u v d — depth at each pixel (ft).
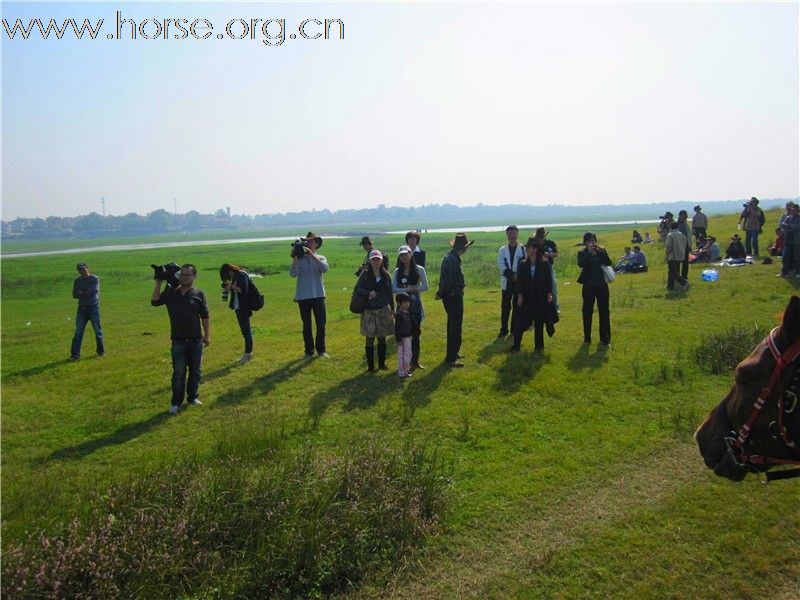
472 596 15.94
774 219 117.60
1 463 24.20
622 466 22.75
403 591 16.29
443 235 329.93
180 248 299.99
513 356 36.96
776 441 11.46
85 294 44.47
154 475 19.93
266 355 40.37
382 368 35.58
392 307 34.55
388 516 18.43
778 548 17.58
